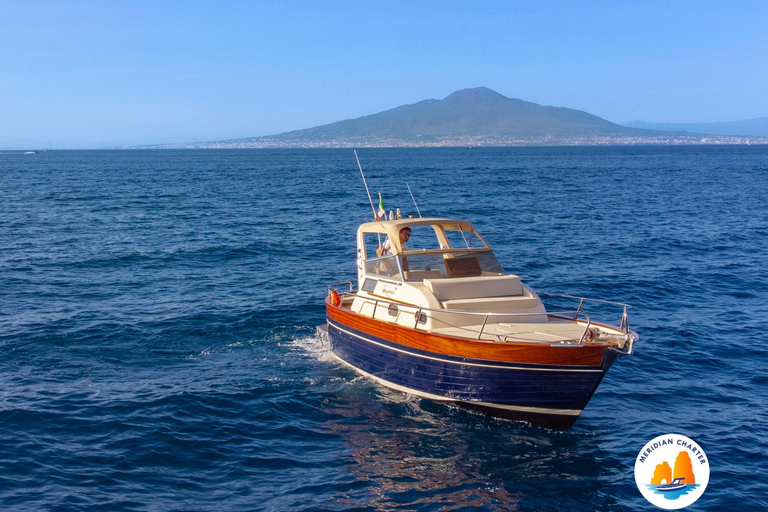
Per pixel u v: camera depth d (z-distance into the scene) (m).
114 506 7.74
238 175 89.62
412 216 12.36
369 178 79.50
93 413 10.23
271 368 12.54
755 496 8.27
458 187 61.78
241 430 9.89
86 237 28.67
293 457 9.15
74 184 67.88
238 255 24.55
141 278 20.33
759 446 9.55
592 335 9.78
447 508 7.95
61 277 20.31
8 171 100.94
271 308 16.69
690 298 18.20
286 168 115.19
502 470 8.88
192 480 8.46
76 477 8.37
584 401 9.59
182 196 52.09
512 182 69.19
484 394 10.06
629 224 33.66
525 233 30.42
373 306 11.84
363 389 11.54
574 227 32.50
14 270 21.23
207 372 12.26
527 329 10.36
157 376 11.98
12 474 8.35
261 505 7.91
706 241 27.95
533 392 9.72
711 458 9.24
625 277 20.66
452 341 9.97
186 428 9.86
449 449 9.43
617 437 9.90
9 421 9.80
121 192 56.22
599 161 139.62
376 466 8.93
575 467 8.99
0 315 15.73
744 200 47.09
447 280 10.93
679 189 58.00
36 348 13.34
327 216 37.97
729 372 12.55
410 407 10.81
